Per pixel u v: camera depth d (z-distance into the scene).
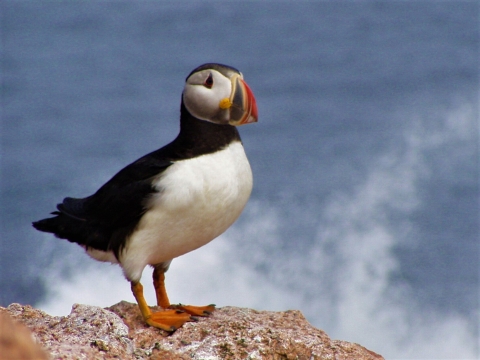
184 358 5.24
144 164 6.00
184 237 6.03
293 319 6.18
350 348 5.61
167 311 6.08
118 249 6.04
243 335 5.58
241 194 6.09
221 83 5.98
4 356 3.32
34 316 5.60
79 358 4.66
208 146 6.01
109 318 5.42
